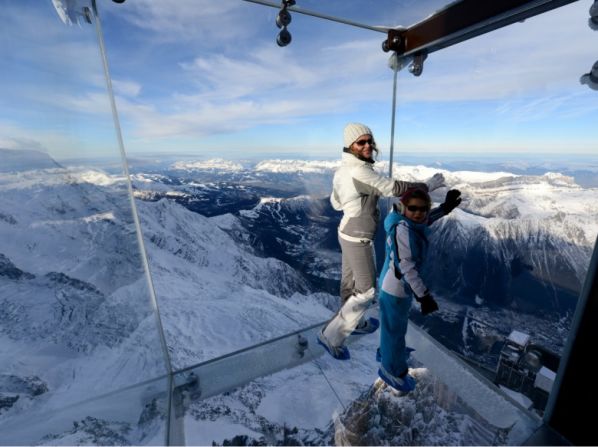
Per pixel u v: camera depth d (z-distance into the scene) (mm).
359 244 1930
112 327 1296
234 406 1759
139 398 1439
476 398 1806
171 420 1669
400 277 1667
